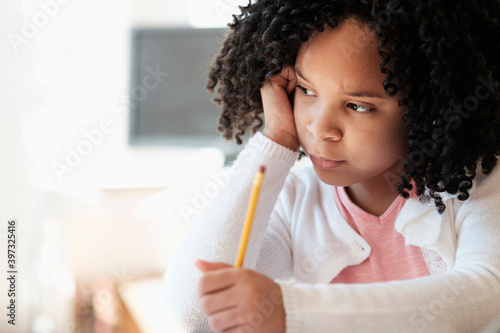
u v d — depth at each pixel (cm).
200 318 77
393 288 64
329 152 72
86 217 203
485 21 70
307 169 96
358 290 63
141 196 210
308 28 69
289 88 80
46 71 213
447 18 67
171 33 218
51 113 215
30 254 197
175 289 78
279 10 71
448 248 78
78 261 202
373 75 68
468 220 75
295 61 73
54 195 206
